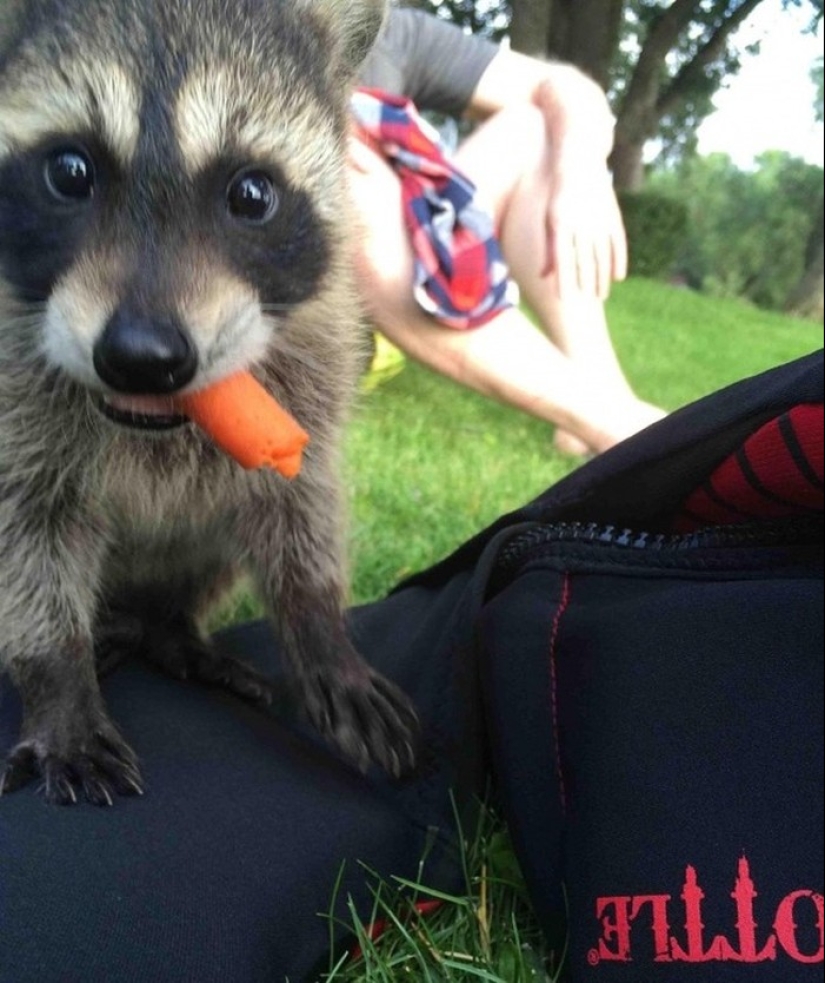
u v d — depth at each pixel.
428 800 0.24
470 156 0.58
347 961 0.21
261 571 0.31
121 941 0.18
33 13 0.25
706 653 0.18
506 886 0.23
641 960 0.17
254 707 0.29
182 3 0.24
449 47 0.57
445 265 0.49
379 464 0.56
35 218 0.24
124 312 0.22
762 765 0.17
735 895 0.16
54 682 0.26
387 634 0.30
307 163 0.26
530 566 0.24
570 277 0.54
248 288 0.24
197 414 0.24
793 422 0.18
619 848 0.18
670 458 0.20
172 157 0.23
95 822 0.21
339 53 0.28
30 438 0.28
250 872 0.20
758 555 0.19
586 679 0.20
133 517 0.30
